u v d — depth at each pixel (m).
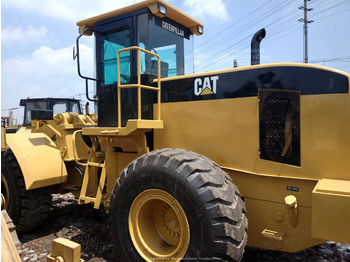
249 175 2.69
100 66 3.69
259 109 2.62
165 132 3.19
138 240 2.53
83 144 4.22
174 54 3.80
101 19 3.65
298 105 2.45
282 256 3.16
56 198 5.79
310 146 2.41
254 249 3.31
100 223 4.21
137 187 2.54
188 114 3.03
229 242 2.10
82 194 3.54
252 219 2.68
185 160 2.38
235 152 2.75
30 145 3.84
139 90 2.88
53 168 3.78
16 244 2.44
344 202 1.96
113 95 3.54
